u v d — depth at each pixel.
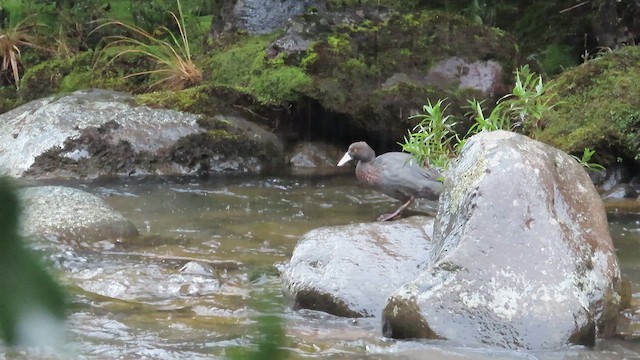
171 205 11.77
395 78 15.29
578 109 13.09
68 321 0.95
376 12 15.88
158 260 8.94
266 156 14.80
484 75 15.38
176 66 16.62
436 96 15.10
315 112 15.29
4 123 14.81
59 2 19.58
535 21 17.58
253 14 16.86
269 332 1.03
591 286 6.59
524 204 6.71
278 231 10.36
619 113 12.59
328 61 15.25
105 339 6.42
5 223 0.93
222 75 16.05
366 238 7.84
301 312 7.30
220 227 10.52
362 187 13.14
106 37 18.22
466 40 15.58
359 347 6.35
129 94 15.34
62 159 13.81
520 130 13.19
